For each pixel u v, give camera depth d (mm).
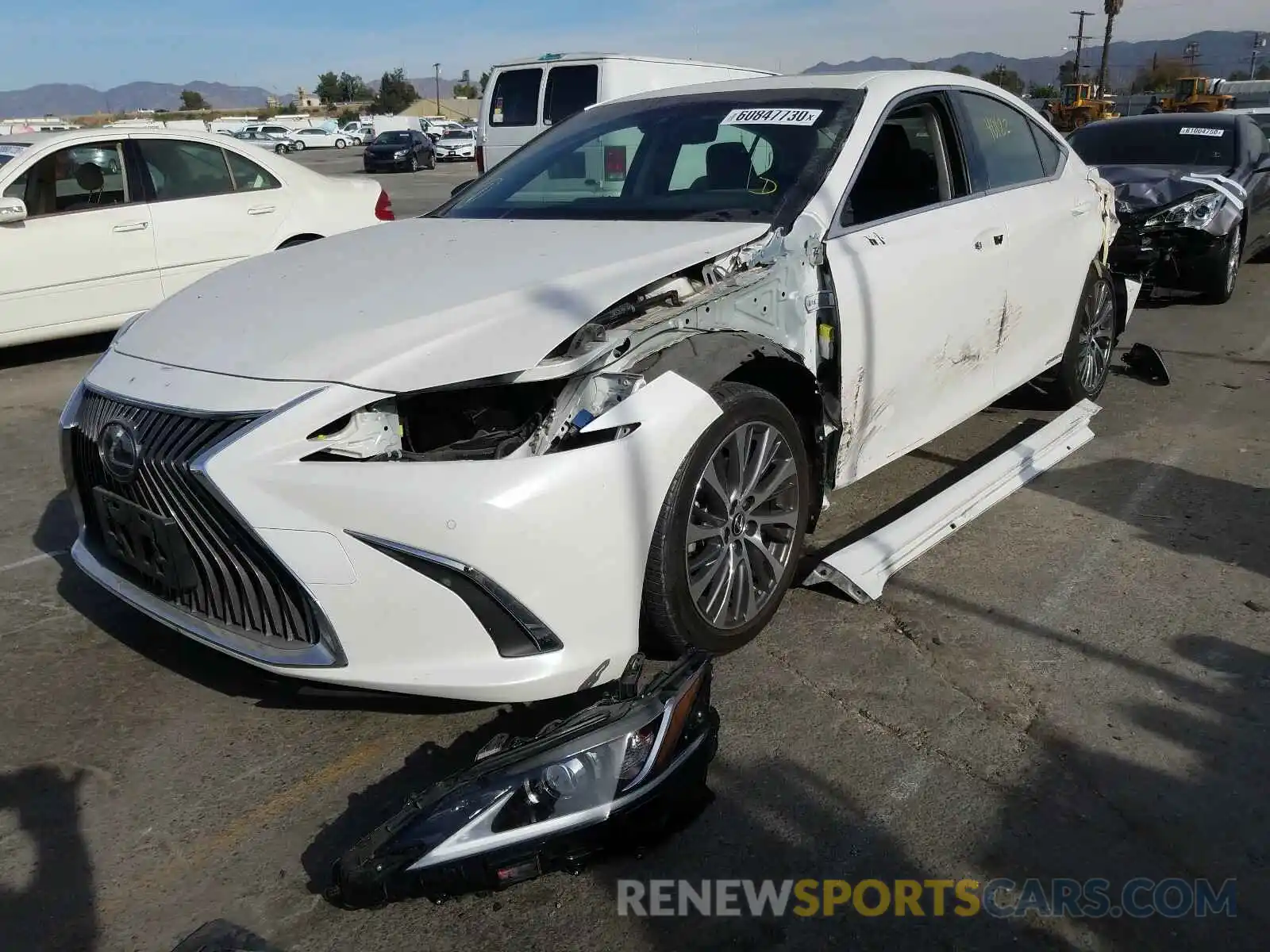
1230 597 3344
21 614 3469
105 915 2150
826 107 3670
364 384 2367
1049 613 3262
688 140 3756
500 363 2416
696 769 2252
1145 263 7887
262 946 1929
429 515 2285
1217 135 8844
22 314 6863
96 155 7117
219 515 2375
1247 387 5781
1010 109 4504
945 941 2031
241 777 2586
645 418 2527
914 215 3670
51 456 5250
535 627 2400
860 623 3219
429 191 23547
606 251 3016
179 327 2842
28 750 2711
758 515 3010
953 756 2568
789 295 3076
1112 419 5238
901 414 3664
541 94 11102
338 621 2330
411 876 2018
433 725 2766
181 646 3246
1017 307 4266
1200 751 2576
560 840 2074
